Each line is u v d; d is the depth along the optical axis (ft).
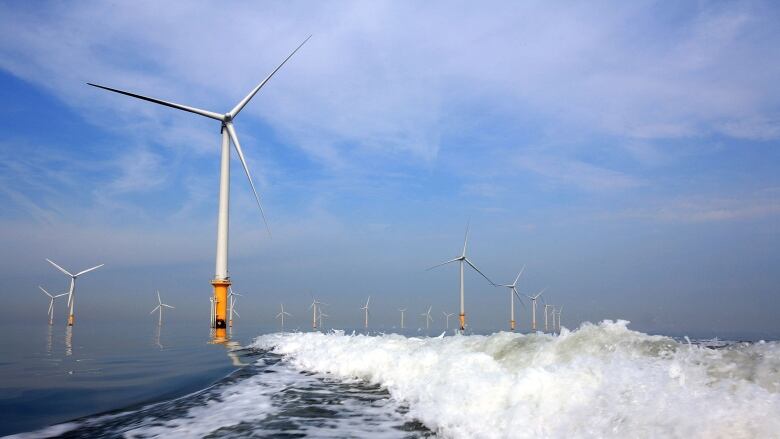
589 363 24.22
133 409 31.14
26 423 27.43
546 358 29.45
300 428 25.16
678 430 15.87
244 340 104.47
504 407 23.58
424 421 25.99
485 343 37.45
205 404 31.78
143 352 79.30
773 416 15.03
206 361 60.03
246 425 25.94
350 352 47.24
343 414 28.25
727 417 15.57
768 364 19.70
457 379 28.86
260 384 39.22
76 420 28.17
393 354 41.01
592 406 20.06
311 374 44.68
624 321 30.73
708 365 21.35
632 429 17.13
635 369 22.33
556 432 19.40
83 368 55.88
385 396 33.47
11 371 53.16
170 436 23.98
